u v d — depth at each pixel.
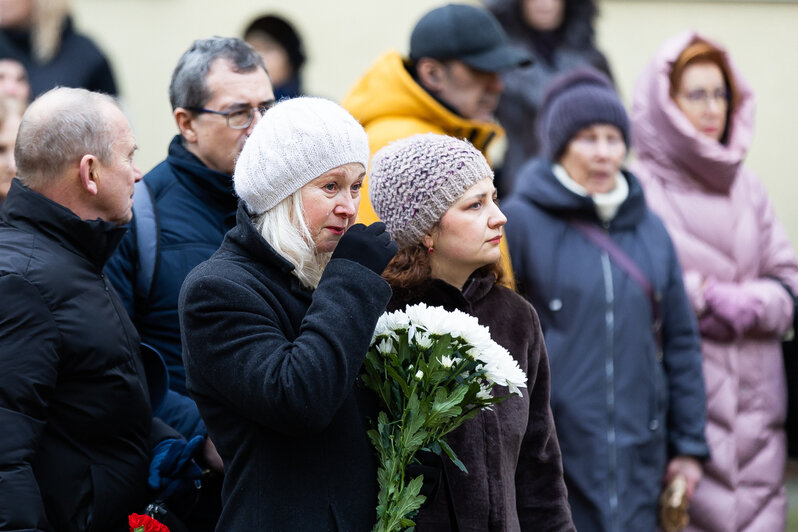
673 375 13.31
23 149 8.62
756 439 14.01
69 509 8.37
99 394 8.43
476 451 8.50
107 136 8.72
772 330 14.08
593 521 12.60
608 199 13.15
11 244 8.34
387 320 8.07
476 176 8.63
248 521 7.68
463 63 12.30
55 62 17.34
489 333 8.38
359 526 7.80
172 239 9.99
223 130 10.14
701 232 14.39
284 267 7.91
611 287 12.86
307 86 22.09
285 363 7.49
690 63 14.78
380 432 8.00
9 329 8.05
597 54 18.59
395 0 22.41
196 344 7.70
